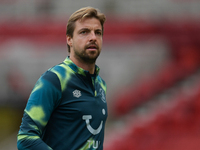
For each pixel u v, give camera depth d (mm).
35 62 36844
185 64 34844
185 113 29547
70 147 6211
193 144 26125
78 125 6312
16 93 36281
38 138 5957
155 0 38625
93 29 6746
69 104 6301
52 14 39781
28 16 39594
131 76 35656
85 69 6926
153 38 36188
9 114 35000
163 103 31703
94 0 39875
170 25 36188
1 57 37000
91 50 6684
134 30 36594
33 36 37344
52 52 36938
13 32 37375
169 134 28016
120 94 35031
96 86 7051
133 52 36250
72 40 6957
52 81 6246
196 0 37719
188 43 35438
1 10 39844
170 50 35906
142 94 33875
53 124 6316
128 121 31234
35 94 6191
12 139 32469
